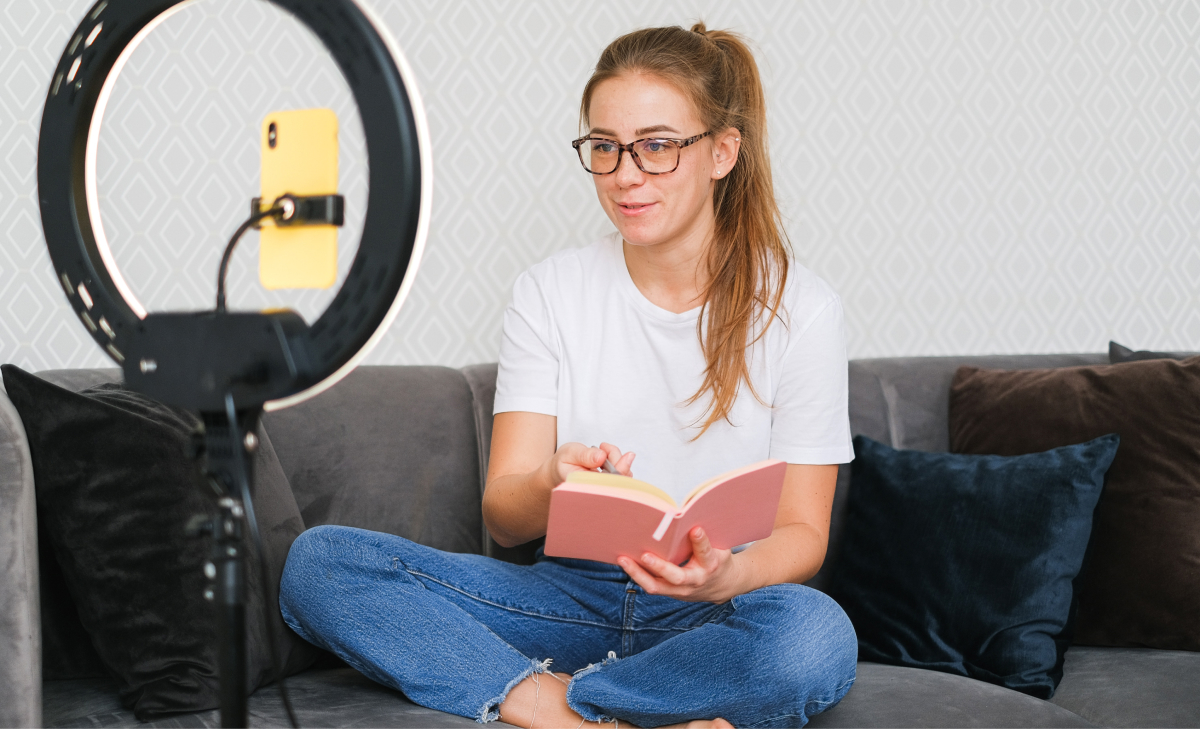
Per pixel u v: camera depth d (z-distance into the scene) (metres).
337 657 1.47
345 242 1.95
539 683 1.25
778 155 2.23
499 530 1.43
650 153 1.34
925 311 2.34
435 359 2.03
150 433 1.27
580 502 1.02
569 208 2.11
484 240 2.05
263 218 0.73
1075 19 2.44
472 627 1.28
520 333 1.54
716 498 1.05
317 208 0.72
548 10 2.09
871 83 2.30
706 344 1.48
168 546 1.25
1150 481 1.65
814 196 2.26
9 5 1.79
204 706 1.22
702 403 1.49
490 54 2.05
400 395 1.72
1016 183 2.40
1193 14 2.50
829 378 1.49
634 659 1.24
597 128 1.35
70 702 1.28
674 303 1.52
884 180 2.31
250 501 0.71
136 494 1.26
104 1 0.77
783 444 1.49
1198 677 1.42
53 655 1.36
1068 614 1.54
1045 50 2.42
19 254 1.79
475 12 2.04
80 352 1.83
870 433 1.91
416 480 1.67
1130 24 2.47
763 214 1.51
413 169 0.68
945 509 1.64
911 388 1.97
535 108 2.08
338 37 0.67
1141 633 1.60
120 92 1.82
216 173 1.88
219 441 0.71
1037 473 1.63
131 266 1.83
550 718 1.22
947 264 2.36
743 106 1.49
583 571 1.46
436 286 2.02
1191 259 2.50
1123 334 2.48
